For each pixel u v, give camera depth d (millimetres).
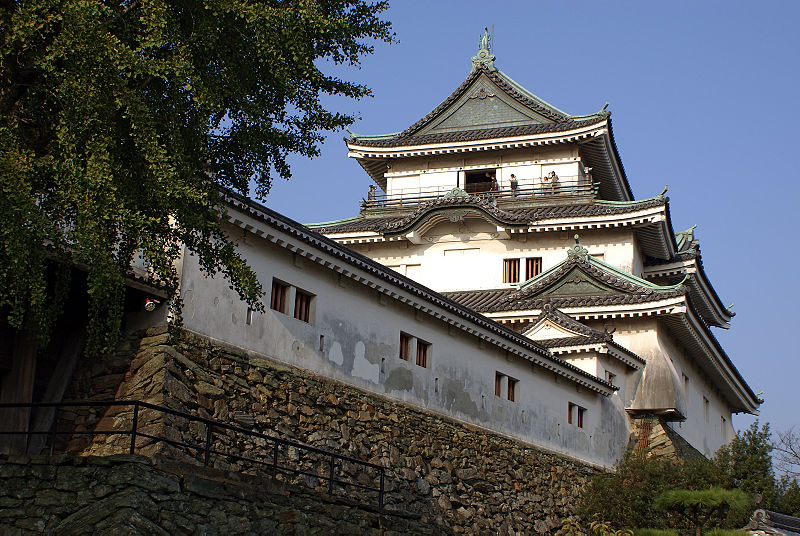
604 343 35938
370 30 17719
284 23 16156
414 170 49219
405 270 45438
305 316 23516
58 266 17016
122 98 14727
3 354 18484
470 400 29109
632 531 28188
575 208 44375
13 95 15578
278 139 17188
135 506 14148
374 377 25312
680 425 42344
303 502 17359
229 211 20641
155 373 18703
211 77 16234
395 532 19578
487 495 28359
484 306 40969
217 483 15641
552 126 46625
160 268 15430
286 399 21844
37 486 14789
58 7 14789
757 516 24625
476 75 49938
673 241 45781
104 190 14453
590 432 35500
